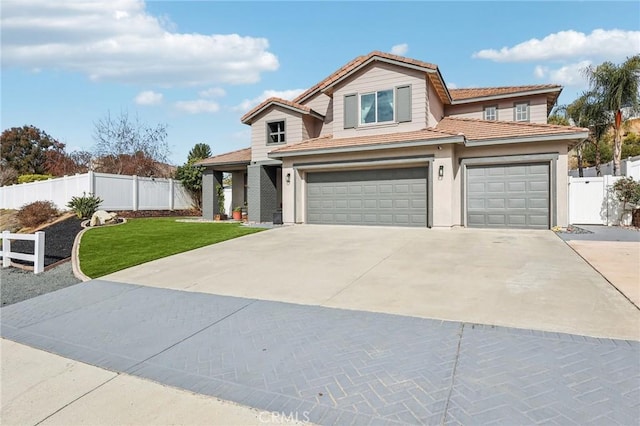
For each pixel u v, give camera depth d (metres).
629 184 13.54
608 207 14.35
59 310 6.23
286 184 16.66
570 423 2.72
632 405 2.90
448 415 2.89
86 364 4.25
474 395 3.14
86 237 13.41
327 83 17.14
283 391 3.41
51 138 46.72
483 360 3.72
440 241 10.67
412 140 13.46
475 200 13.82
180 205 25.78
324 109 19.38
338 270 7.85
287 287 6.82
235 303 6.05
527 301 5.41
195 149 36.50
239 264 8.85
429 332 4.49
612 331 4.28
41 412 3.34
